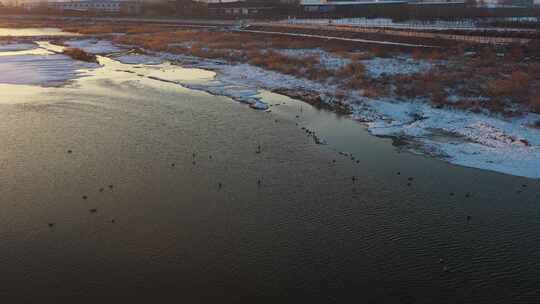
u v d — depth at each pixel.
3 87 39.94
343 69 43.56
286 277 15.02
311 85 40.41
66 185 21.14
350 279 14.95
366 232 17.53
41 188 20.86
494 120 29.62
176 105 34.25
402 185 21.31
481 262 15.78
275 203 19.62
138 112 32.28
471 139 26.84
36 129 28.47
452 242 16.91
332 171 22.69
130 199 19.94
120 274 15.12
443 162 23.84
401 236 17.28
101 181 21.55
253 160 23.92
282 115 31.75
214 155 24.52
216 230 17.62
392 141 26.86
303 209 19.16
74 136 27.28
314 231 17.58
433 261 15.84
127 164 23.36
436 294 14.29
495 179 21.86
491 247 16.61
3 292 14.25
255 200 19.88
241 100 35.88
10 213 18.75
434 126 29.12
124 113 32.03
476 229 17.73
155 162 23.61
